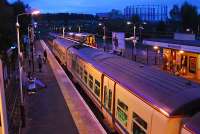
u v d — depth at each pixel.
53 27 182.38
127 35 84.75
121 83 14.94
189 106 10.02
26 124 19.70
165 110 10.32
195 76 29.09
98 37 94.06
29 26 47.72
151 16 128.62
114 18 143.00
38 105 24.12
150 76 13.92
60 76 37.53
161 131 10.53
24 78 31.27
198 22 95.50
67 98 26.08
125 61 18.91
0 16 38.84
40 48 84.88
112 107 16.78
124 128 14.79
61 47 52.03
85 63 25.83
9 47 41.69
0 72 10.37
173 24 108.69
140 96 12.39
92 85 22.59
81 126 19.02
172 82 12.27
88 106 23.55
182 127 9.59
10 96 26.66
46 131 18.47
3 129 10.46
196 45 28.23
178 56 32.47
